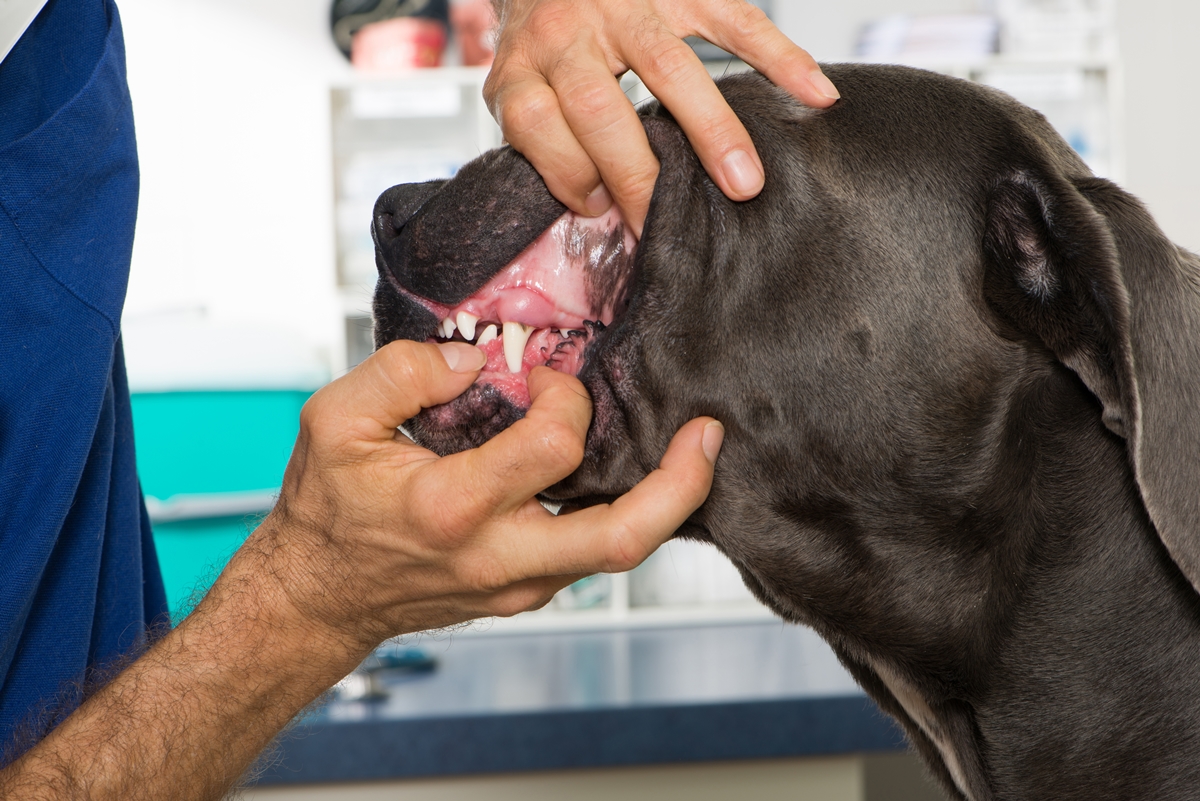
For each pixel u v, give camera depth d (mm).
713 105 948
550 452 845
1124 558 996
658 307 1004
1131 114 4391
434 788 1935
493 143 3891
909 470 1023
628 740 1901
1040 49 3953
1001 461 1019
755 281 1005
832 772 1983
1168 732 988
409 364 873
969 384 1012
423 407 942
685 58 945
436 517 861
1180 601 984
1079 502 1005
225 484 2680
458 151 3902
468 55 4004
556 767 1899
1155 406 866
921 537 1041
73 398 954
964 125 1032
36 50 1022
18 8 944
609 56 975
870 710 1910
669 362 1011
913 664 1079
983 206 1008
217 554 2615
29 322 942
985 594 1034
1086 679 1008
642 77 958
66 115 977
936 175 1016
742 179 957
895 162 1017
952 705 1084
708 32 1009
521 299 1067
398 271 1089
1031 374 1014
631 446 1026
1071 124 3920
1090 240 914
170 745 888
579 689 2135
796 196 1006
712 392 1015
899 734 1901
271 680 944
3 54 947
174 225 4227
